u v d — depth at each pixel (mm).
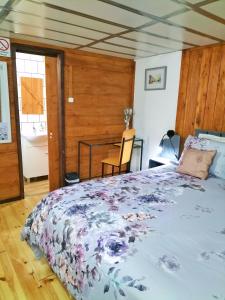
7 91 2904
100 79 3766
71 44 3096
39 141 4020
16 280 1839
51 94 3408
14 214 2891
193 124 3252
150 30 2410
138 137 4199
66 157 3674
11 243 2309
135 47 3182
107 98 3922
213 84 2965
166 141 3449
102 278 1154
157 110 3771
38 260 2057
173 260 1145
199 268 1095
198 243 1289
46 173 4211
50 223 1695
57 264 1566
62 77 3342
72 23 2254
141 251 1209
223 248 1254
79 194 1918
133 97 4211
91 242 1341
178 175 2531
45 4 1808
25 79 4074
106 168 4188
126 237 1322
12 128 3059
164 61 3561
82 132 3758
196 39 2699
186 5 1772
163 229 1415
